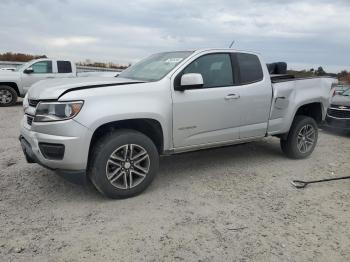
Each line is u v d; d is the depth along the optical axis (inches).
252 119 219.3
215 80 203.6
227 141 211.8
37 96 167.8
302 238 142.5
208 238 139.8
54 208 162.4
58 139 156.8
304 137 251.9
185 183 198.4
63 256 125.3
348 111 356.8
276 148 281.7
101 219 152.8
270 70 285.9
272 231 147.2
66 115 156.5
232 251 131.4
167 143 185.6
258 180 207.5
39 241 134.4
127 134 168.9
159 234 141.6
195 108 191.5
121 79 191.9
